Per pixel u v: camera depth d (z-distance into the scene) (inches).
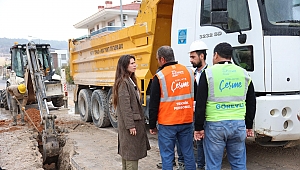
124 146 159.5
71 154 240.4
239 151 136.3
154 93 153.3
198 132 135.8
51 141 243.4
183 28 212.1
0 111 548.4
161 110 154.8
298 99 165.2
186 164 159.9
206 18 195.2
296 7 175.0
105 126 343.0
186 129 157.4
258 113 165.9
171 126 153.4
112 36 296.7
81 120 398.0
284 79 168.1
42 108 262.7
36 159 228.8
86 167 207.8
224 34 183.9
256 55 169.2
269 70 167.0
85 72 378.0
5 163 219.0
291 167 192.4
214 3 154.1
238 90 133.0
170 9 240.8
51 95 501.7
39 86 277.1
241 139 134.2
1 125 358.3
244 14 174.4
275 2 170.6
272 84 166.9
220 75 132.0
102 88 345.4
